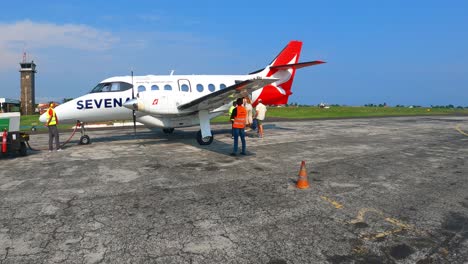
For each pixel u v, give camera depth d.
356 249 3.72
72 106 12.03
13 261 3.44
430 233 4.14
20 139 9.53
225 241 3.92
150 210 4.97
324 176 7.04
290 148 10.95
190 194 5.78
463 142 12.50
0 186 6.35
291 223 4.46
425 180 6.73
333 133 15.74
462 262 3.43
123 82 12.78
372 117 31.20
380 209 5.00
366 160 8.85
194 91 13.62
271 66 15.38
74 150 10.95
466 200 5.44
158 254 3.60
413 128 18.64
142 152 10.35
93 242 3.89
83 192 5.92
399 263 3.42
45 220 4.57
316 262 3.44
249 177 6.98
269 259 3.50
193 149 10.94
